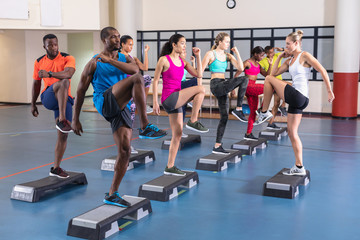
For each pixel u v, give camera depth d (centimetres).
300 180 434
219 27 1127
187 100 416
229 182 470
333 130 817
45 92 411
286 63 439
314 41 1039
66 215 369
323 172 512
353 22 956
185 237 320
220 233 328
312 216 365
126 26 1144
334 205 394
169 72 411
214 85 529
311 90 1052
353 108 984
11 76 1271
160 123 898
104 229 315
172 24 1174
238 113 545
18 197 408
